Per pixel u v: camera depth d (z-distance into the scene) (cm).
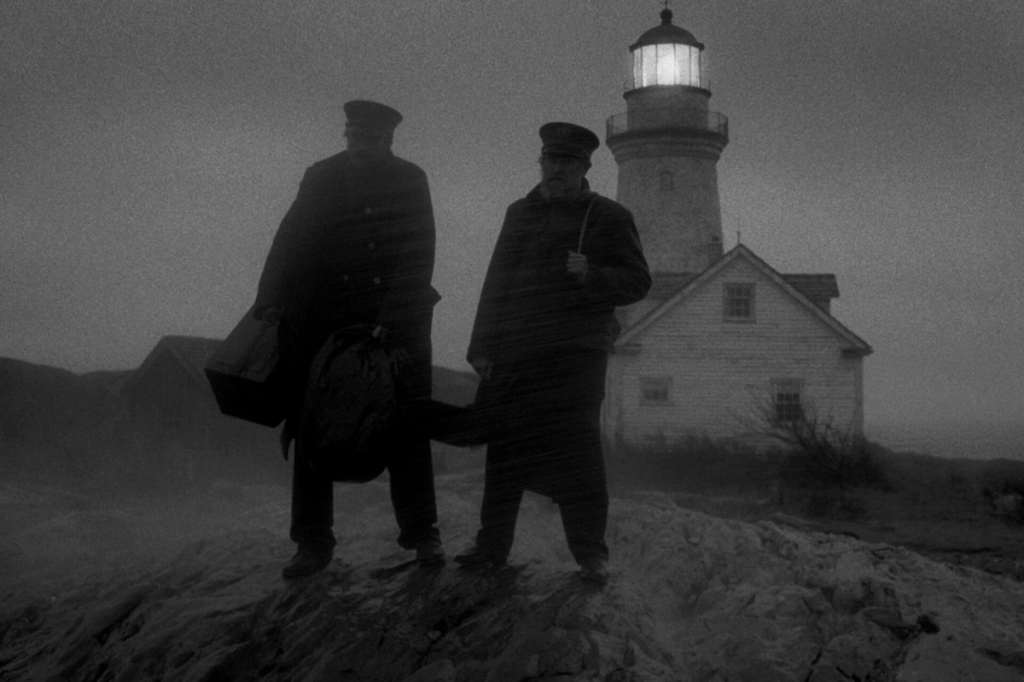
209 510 1638
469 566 536
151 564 719
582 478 506
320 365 514
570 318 509
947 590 554
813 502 2181
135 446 2495
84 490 2061
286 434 565
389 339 529
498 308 526
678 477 2764
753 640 471
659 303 3625
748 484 2583
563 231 517
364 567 579
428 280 546
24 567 896
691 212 4709
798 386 3366
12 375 2539
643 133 4681
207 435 2738
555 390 509
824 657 460
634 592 518
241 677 505
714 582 550
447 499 819
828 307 3512
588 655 437
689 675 459
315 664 490
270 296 532
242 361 527
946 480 2639
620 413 3372
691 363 3384
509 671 438
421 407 538
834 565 572
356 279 542
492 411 525
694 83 4744
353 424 502
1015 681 453
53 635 641
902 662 464
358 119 550
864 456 2619
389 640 490
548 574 522
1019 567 947
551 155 523
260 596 571
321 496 572
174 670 523
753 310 3388
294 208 546
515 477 525
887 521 1875
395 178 550
